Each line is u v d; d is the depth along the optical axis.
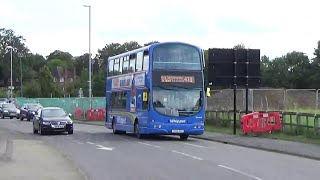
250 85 29.33
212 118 36.91
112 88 32.66
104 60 126.31
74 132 33.78
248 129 28.80
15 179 12.26
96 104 59.53
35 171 13.79
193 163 16.25
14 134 31.20
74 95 95.44
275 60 108.38
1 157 17.12
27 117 53.62
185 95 26.20
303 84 102.50
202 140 26.73
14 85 133.75
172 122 25.84
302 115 27.09
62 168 14.48
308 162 16.92
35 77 136.25
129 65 29.28
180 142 25.28
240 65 29.08
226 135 28.83
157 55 26.00
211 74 28.78
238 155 19.02
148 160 17.17
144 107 26.42
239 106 45.41
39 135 30.47
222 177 13.10
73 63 150.00
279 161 17.12
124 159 17.53
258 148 21.89
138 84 27.41
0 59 136.50
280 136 27.08
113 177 13.16
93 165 15.85
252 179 12.78
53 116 31.66
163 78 25.97
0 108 62.75
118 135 30.66
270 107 49.12
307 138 25.66
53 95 95.31
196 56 26.55
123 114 30.08
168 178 12.94
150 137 28.81
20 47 138.88
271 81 105.12
